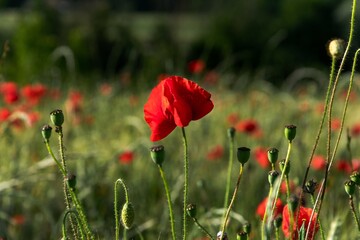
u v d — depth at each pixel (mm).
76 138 7629
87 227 2670
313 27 30688
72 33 20562
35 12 21641
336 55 2479
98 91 11141
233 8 29594
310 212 2803
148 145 6414
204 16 35062
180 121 2547
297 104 10062
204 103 2619
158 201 5953
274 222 2742
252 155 6430
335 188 4957
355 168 5031
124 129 8414
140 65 15125
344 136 7641
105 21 22609
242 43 26469
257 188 5445
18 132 6996
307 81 16609
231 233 4168
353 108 11180
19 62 17438
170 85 2598
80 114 7828
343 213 4555
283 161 2646
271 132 8289
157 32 26516
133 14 43188
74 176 2605
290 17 30859
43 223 5543
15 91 7094
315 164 5434
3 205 5422
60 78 11602
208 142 7402
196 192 5770
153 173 6188
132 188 5961
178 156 6688
